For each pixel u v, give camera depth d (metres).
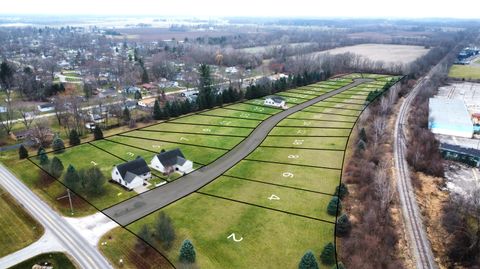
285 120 103.69
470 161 80.06
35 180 66.81
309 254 41.62
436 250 51.22
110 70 183.62
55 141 80.38
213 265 44.44
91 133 93.94
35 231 51.44
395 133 94.19
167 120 103.62
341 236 50.16
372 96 123.81
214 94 122.00
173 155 72.06
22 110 112.31
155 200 59.69
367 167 69.19
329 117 106.00
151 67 188.12
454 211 58.38
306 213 55.78
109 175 68.19
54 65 191.12
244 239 49.47
